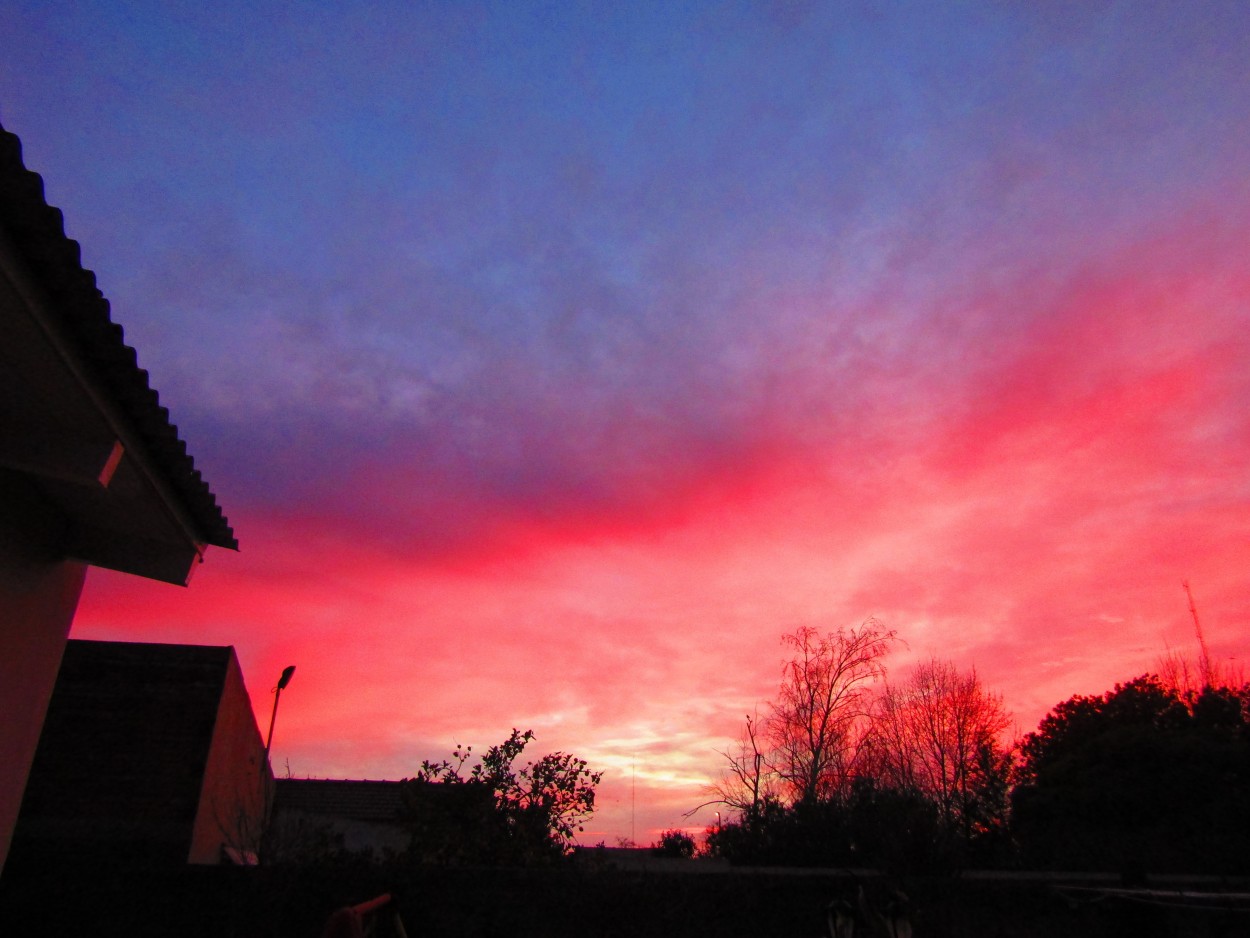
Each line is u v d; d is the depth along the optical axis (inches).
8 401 210.7
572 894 399.5
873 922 247.1
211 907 384.2
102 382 204.1
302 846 494.3
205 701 526.3
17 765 284.8
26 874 383.6
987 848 777.6
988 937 406.6
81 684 523.8
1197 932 410.3
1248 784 801.6
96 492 270.4
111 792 496.1
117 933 378.3
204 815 509.7
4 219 149.3
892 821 519.5
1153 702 1075.3
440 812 539.5
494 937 390.9
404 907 391.5
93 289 173.2
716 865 538.0
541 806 553.6
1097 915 413.1
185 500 278.8
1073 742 1084.5
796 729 884.0
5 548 262.7
